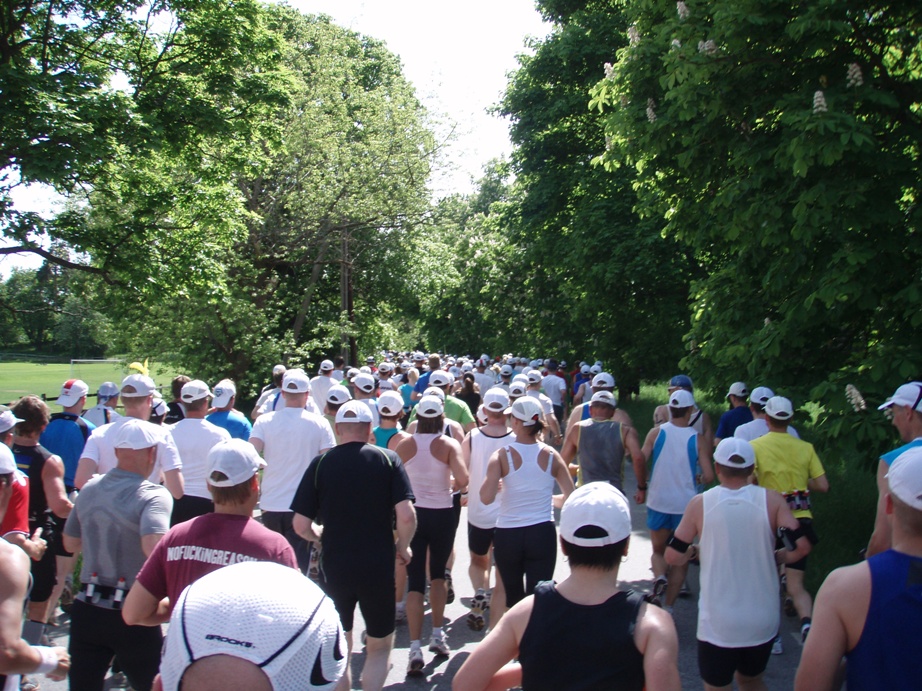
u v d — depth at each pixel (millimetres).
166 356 21719
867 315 8812
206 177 19562
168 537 3418
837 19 7910
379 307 31781
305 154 25078
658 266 18766
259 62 19859
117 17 18203
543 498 5527
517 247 29734
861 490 10828
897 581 2326
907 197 8492
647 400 28078
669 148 9570
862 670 2338
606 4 23188
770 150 8328
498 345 36094
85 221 18016
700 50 8523
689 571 8281
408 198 26625
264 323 22562
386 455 4906
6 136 14219
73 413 6941
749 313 9812
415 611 5820
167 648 1374
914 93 8461
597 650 2457
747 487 4410
